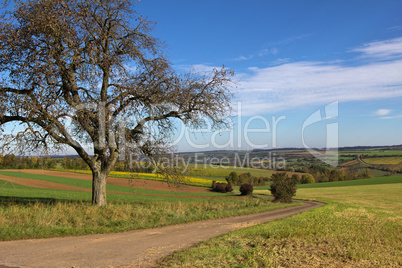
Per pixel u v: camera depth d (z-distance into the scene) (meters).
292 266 6.69
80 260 7.10
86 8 15.62
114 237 10.31
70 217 12.54
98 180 17.25
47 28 14.27
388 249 8.77
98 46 15.73
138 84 16.78
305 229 11.43
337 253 7.88
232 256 7.43
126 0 16.64
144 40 17.84
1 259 7.04
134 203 22.33
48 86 14.86
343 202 35.69
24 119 15.57
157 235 10.82
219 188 60.59
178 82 17.16
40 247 8.42
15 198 24.97
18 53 14.90
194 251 7.75
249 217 17.89
